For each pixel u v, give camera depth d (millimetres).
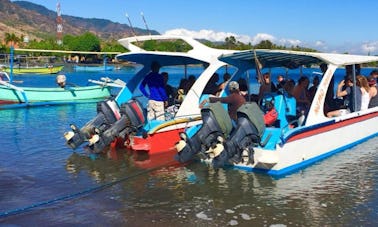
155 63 11297
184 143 9000
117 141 10945
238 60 11516
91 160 9859
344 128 10727
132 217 6668
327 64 10570
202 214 6781
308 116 9492
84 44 115375
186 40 12023
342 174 8812
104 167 9305
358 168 9234
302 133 9195
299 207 7059
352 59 10883
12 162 9648
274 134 9594
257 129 8750
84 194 7660
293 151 9016
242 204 7180
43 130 13523
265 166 8727
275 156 8594
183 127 10867
